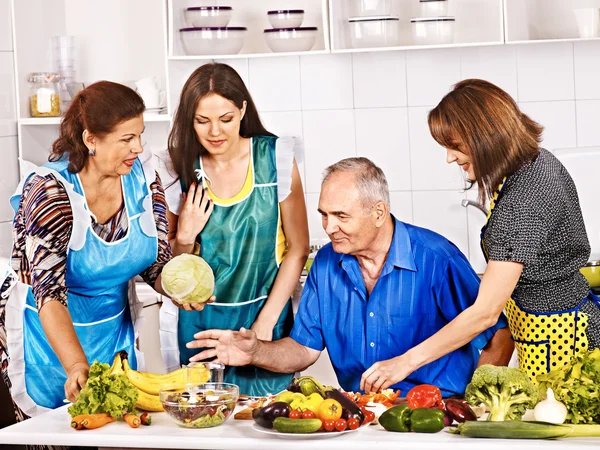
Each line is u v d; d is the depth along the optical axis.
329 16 3.49
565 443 1.66
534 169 2.09
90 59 3.78
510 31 3.61
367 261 2.30
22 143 3.57
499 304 2.08
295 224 2.69
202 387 2.03
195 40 3.47
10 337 2.46
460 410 1.82
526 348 2.25
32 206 2.27
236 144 2.60
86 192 2.34
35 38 3.64
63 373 2.48
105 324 2.50
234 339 2.21
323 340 2.39
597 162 3.59
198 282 2.33
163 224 2.53
